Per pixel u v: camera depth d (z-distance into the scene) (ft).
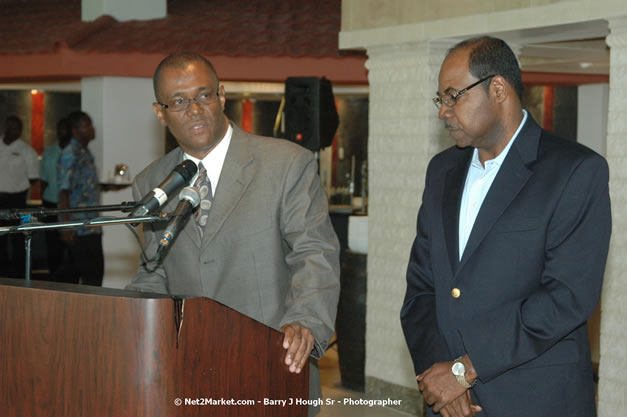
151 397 5.73
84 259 23.68
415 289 8.00
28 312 6.05
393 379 17.34
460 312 7.32
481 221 7.27
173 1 30.14
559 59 24.93
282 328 7.04
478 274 7.23
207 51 26.21
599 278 6.98
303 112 20.45
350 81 26.66
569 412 7.11
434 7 15.88
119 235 26.35
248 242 7.84
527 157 7.22
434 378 7.31
